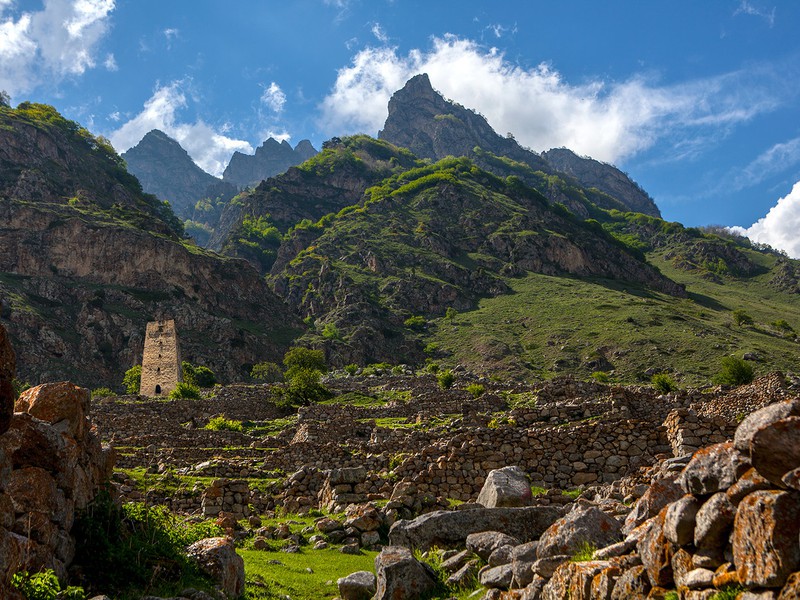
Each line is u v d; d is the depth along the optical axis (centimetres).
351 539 1941
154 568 1274
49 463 1217
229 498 2625
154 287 18450
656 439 2412
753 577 747
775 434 749
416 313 19788
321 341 17700
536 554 1212
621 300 18938
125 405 7275
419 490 2253
